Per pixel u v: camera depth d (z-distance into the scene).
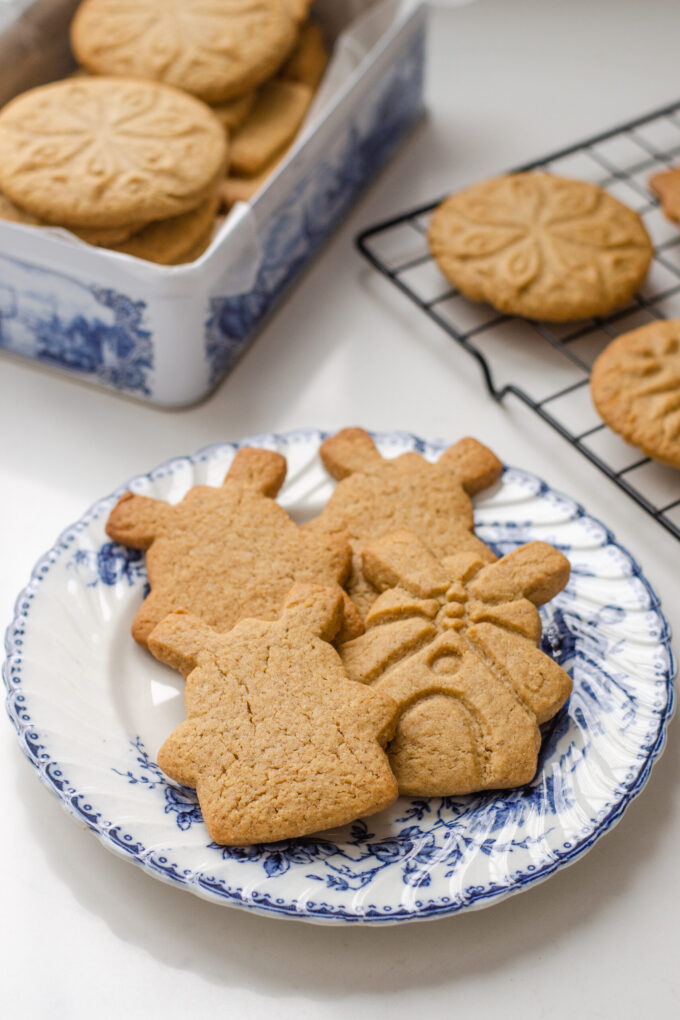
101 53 0.57
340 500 0.47
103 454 0.52
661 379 0.50
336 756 0.40
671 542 0.49
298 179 0.54
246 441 0.49
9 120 0.52
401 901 0.39
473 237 0.55
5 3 0.56
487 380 0.53
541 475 0.51
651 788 0.43
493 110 0.66
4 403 0.53
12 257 0.50
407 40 0.60
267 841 0.40
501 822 0.40
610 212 0.57
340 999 0.39
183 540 0.46
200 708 0.41
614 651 0.44
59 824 0.43
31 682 0.43
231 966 0.40
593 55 0.69
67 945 0.40
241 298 0.53
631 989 0.40
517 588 0.44
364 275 0.58
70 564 0.46
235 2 0.58
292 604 0.43
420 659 0.42
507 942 0.40
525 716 0.41
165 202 0.50
